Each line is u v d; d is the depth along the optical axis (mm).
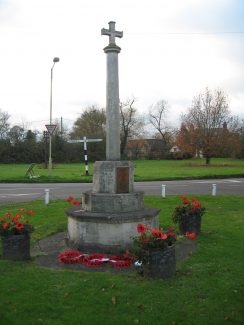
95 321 5102
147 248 6703
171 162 60031
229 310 5453
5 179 26531
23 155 59344
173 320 5145
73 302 5668
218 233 10250
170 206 14758
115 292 6035
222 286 6348
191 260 7781
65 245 9117
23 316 5223
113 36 9344
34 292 6031
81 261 7781
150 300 5758
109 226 8398
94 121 71938
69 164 56344
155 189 21172
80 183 25500
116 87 9281
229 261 7727
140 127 77875
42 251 8609
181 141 51469
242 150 61281
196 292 6078
